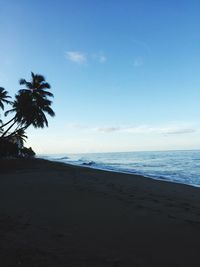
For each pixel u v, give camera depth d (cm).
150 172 3772
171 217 991
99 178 2547
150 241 727
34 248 646
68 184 2034
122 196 1465
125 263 582
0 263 555
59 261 578
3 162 5494
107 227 853
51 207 1159
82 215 1016
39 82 4853
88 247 672
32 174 3080
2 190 1731
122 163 6794
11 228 818
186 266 577
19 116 4684
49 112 4884
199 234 791
